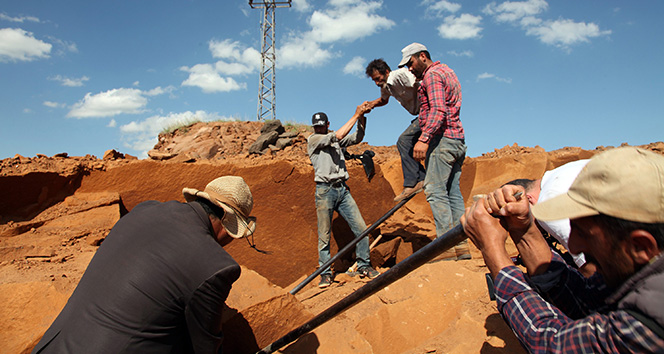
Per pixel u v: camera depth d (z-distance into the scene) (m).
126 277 1.80
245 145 8.73
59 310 2.63
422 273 3.53
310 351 2.71
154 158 5.25
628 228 1.05
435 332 3.15
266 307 2.82
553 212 1.19
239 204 2.23
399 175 6.72
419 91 4.21
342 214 5.05
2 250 3.35
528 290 1.49
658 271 1.04
